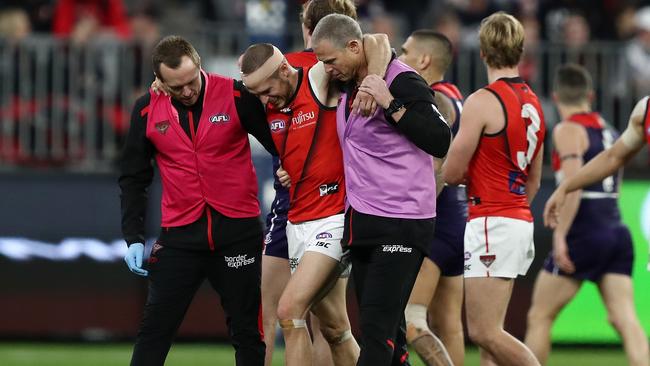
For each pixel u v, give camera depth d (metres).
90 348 37.62
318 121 21.56
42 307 38.41
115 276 38.53
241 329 22.64
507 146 23.69
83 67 39.28
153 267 22.53
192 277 22.45
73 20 44.44
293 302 21.30
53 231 38.50
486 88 23.89
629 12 47.88
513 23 24.03
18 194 38.53
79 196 38.62
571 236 30.00
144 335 22.36
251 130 22.20
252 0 47.81
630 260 30.30
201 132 21.91
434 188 21.33
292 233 22.28
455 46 39.62
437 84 26.12
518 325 38.47
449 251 25.98
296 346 21.36
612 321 30.23
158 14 47.84
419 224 20.97
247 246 22.45
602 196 30.05
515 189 23.95
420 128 20.14
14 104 39.00
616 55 40.25
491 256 23.73
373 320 20.61
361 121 20.78
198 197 22.14
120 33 44.59
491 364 25.89
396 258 20.77
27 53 39.06
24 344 38.28
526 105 23.84
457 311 26.81
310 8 22.91
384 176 20.84
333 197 21.77
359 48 20.53
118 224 38.62
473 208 24.09
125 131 39.34
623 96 40.16
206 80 22.02
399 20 49.75
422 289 25.83
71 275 38.47
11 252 38.41
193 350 37.59
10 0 44.50
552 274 30.19
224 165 22.11
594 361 35.81
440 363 25.27
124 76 39.41
